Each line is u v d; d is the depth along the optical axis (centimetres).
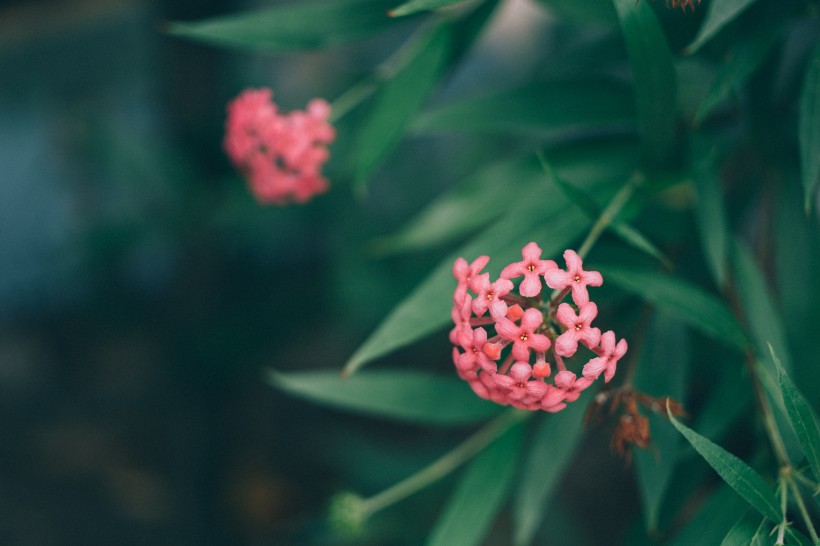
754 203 46
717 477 48
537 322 34
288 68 98
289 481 110
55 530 111
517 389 34
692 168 39
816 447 33
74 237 88
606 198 40
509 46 110
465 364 35
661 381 41
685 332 41
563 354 34
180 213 78
